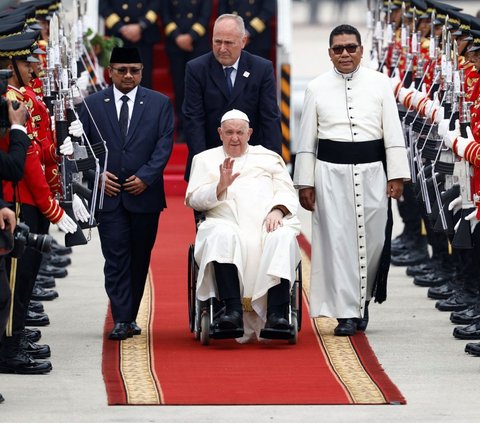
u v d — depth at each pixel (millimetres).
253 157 34844
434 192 36125
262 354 33094
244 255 33688
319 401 28422
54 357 32844
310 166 35656
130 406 28031
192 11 62281
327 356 32812
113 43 55844
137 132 35406
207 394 29000
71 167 32750
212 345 34156
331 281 35469
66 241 31672
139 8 62312
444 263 42594
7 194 31062
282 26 62312
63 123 32625
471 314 36812
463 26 37594
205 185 34469
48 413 27469
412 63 41281
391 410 27734
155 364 31953
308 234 52781
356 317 35344
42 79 34344
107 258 35188
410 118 38625
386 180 35719
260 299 33688
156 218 35406
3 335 30578
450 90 35750
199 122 36219
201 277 33562
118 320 34938
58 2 45500
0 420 26938
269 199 34500
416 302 40250
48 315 38406
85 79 44656
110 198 35094
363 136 35438
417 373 31141
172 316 37906
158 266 45625
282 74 62312
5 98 28266
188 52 62656
